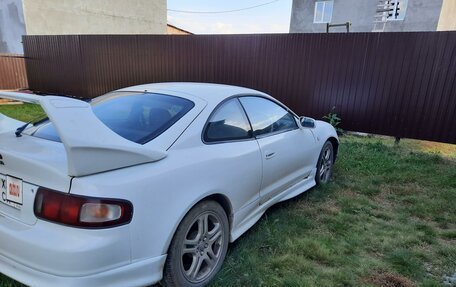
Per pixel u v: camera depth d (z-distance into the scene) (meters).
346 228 3.01
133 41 9.80
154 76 9.78
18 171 1.69
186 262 2.09
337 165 4.86
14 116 8.38
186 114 2.24
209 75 8.81
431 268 2.44
